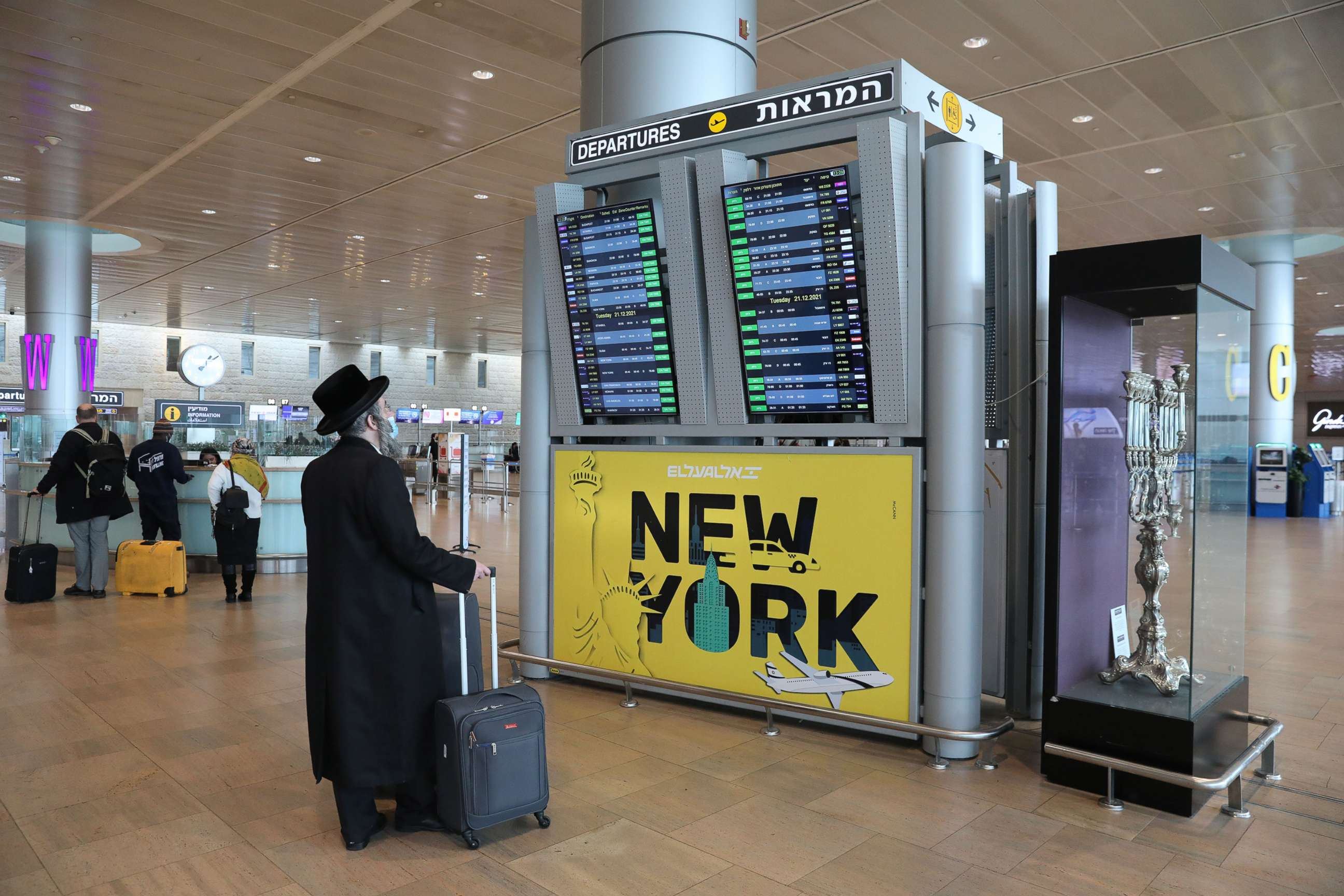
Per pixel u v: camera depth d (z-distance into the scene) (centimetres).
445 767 318
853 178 448
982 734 391
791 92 449
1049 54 821
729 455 472
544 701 502
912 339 420
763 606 461
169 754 413
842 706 438
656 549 497
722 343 476
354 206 1378
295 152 1119
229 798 363
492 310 2461
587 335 521
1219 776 362
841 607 439
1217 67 843
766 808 355
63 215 1435
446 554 319
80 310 1562
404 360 3503
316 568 318
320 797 366
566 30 795
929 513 414
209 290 2159
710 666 478
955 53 823
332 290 2155
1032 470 454
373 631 312
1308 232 1493
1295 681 544
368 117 999
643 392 508
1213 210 1354
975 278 406
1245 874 301
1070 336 388
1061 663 387
